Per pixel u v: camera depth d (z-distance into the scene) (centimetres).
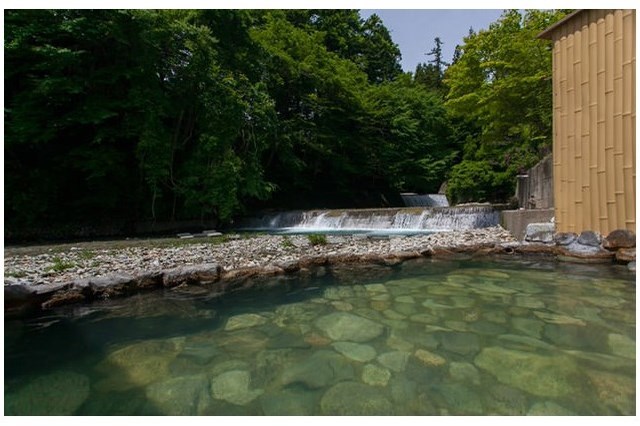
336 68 1783
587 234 474
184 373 208
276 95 1658
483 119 1211
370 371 204
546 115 1028
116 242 788
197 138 1155
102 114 916
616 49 443
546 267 446
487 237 659
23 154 961
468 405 168
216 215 1274
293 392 184
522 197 999
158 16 980
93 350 242
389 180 2105
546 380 186
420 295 350
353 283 404
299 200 1833
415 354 223
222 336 263
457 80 1194
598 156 463
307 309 319
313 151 1798
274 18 1812
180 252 612
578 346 225
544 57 977
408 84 2592
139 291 378
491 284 380
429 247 561
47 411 169
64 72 929
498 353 219
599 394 172
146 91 984
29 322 297
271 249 624
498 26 1099
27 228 950
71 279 408
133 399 181
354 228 1152
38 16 866
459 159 2205
